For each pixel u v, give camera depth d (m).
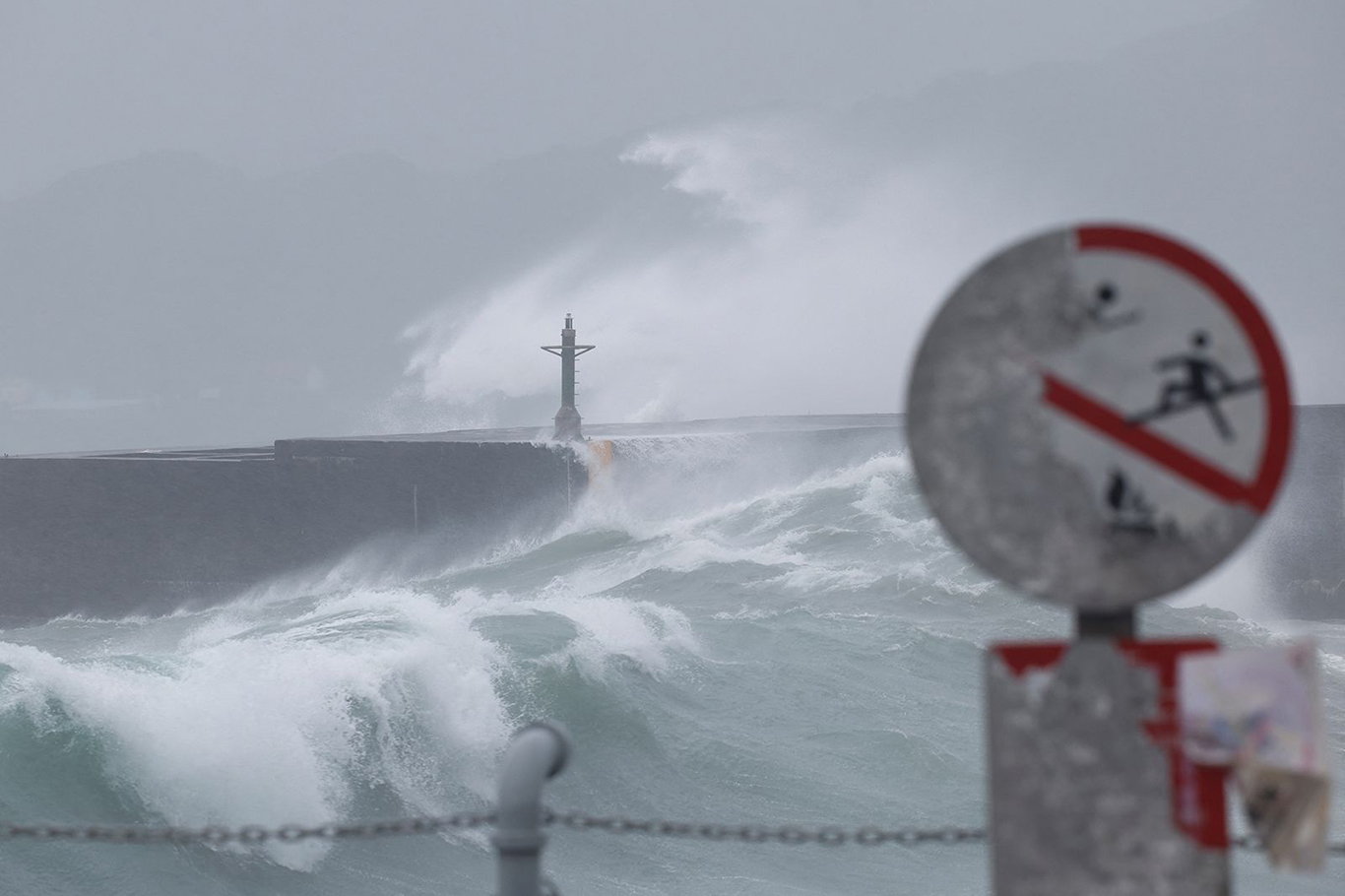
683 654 99.56
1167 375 11.73
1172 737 11.47
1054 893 11.59
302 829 15.98
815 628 116.19
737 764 81.00
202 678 66.50
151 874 54.19
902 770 81.88
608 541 194.88
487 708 76.69
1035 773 11.68
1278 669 11.20
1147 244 11.76
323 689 69.25
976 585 137.75
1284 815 11.16
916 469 12.04
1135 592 11.72
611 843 66.38
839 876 63.50
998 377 11.92
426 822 15.55
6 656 61.56
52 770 57.94
